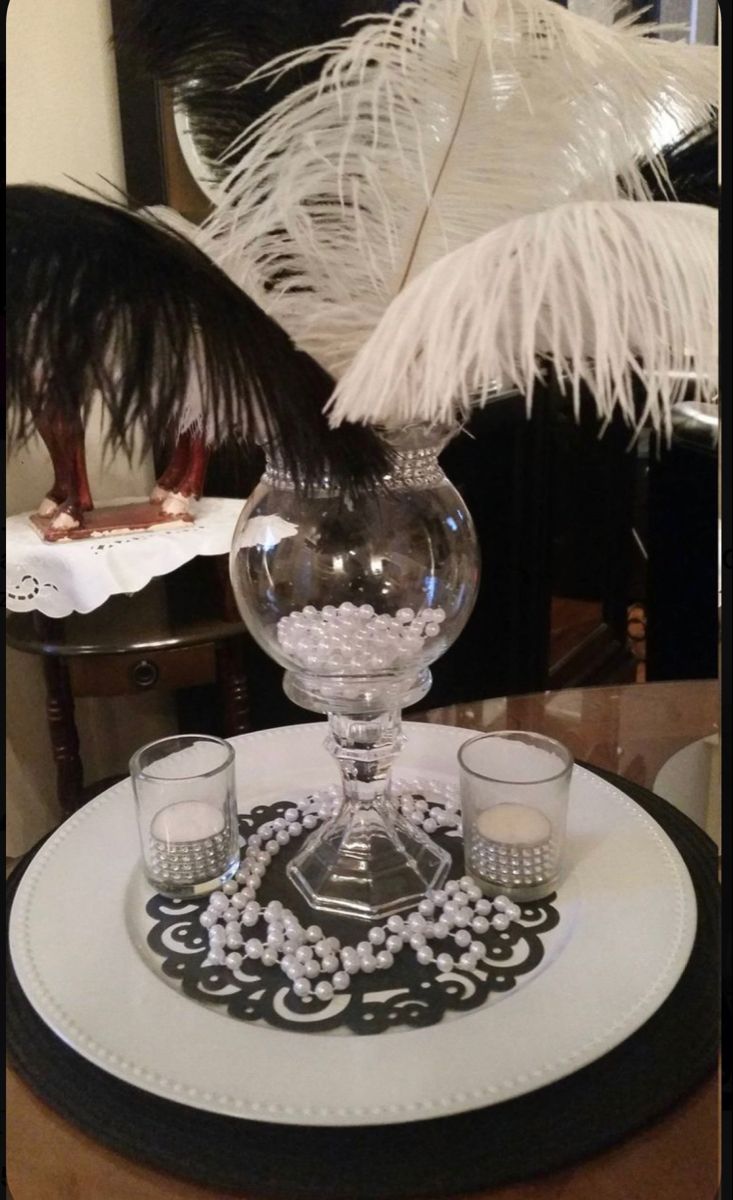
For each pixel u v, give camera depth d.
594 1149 0.39
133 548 0.86
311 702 0.58
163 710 1.15
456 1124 0.41
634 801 0.66
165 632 0.98
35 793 0.98
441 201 0.46
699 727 0.80
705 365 0.39
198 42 0.47
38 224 0.40
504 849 0.55
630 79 0.43
